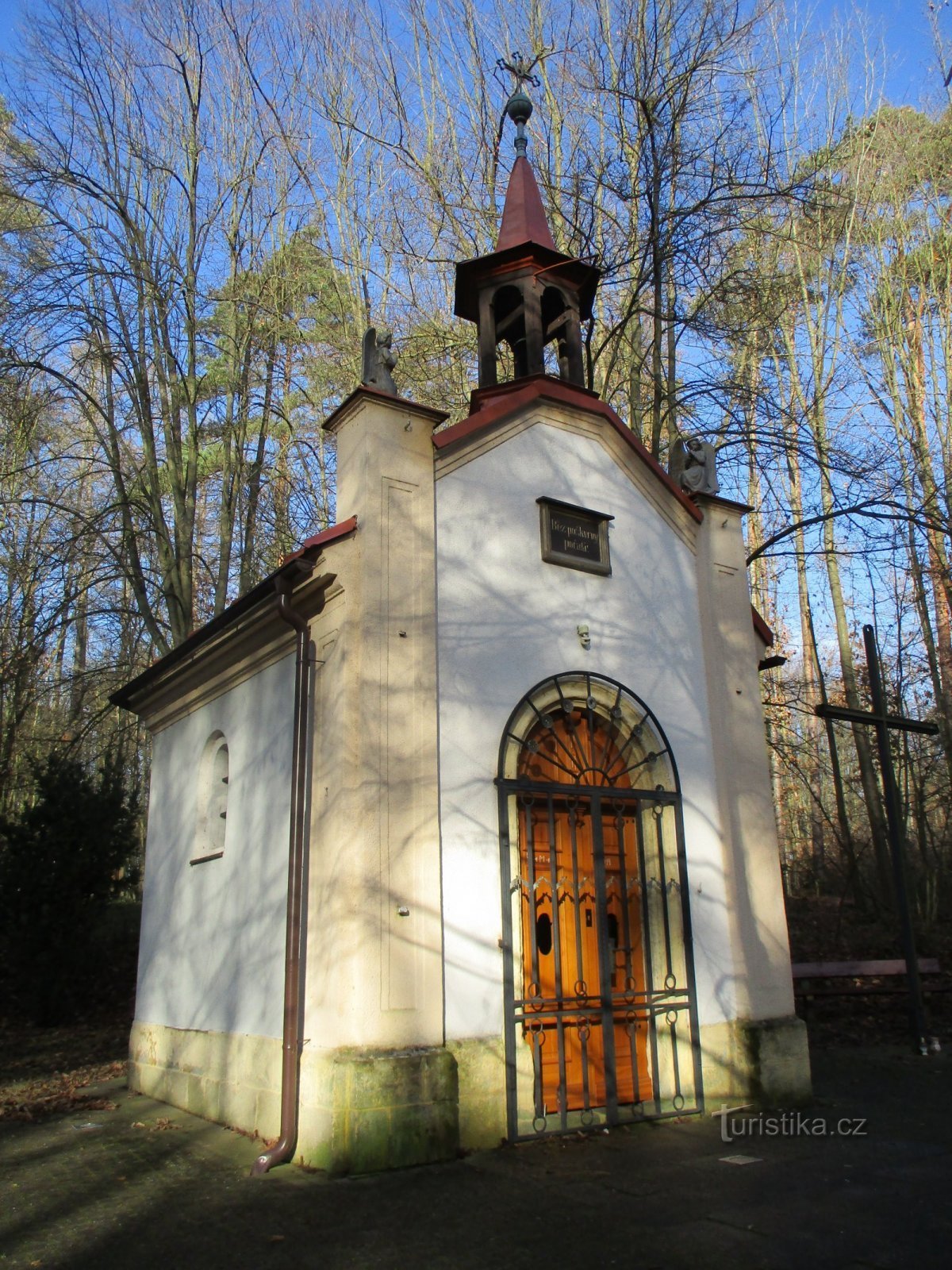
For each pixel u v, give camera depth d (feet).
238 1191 19.61
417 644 24.34
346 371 60.90
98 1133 26.09
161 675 34.37
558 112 53.98
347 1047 21.24
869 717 37.14
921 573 64.69
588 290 35.76
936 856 64.03
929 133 75.41
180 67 61.93
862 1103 27.50
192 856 32.07
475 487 27.25
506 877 24.45
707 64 41.81
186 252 60.44
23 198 53.42
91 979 51.52
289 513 63.10
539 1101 23.61
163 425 58.34
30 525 63.72
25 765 67.77
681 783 29.27
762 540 69.36
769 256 62.95
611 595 29.55
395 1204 18.39
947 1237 16.34
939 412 69.56
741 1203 18.34
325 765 23.77
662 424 46.68
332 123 61.36
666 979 26.81
